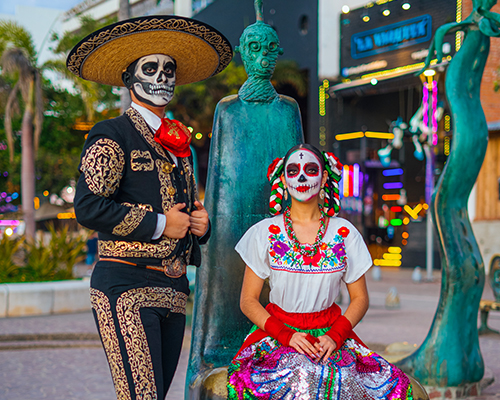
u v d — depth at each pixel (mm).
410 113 18734
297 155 2602
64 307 9586
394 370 2453
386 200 20359
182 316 2418
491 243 16375
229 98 3371
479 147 4551
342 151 19078
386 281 14844
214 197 3301
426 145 15977
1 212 23750
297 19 18969
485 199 16688
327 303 2533
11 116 19812
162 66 2475
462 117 4566
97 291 2221
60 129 22625
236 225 3264
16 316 9172
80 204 2172
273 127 3348
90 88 18734
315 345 2369
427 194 15594
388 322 8250
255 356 2479
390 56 16344
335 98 18500
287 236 2559
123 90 11422
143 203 2297
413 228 19172
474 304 4570
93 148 2217
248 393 2363
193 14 23891
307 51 18688
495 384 4984
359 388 2326
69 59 2514
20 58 18578
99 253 2326
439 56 4680
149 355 2150
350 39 17484
